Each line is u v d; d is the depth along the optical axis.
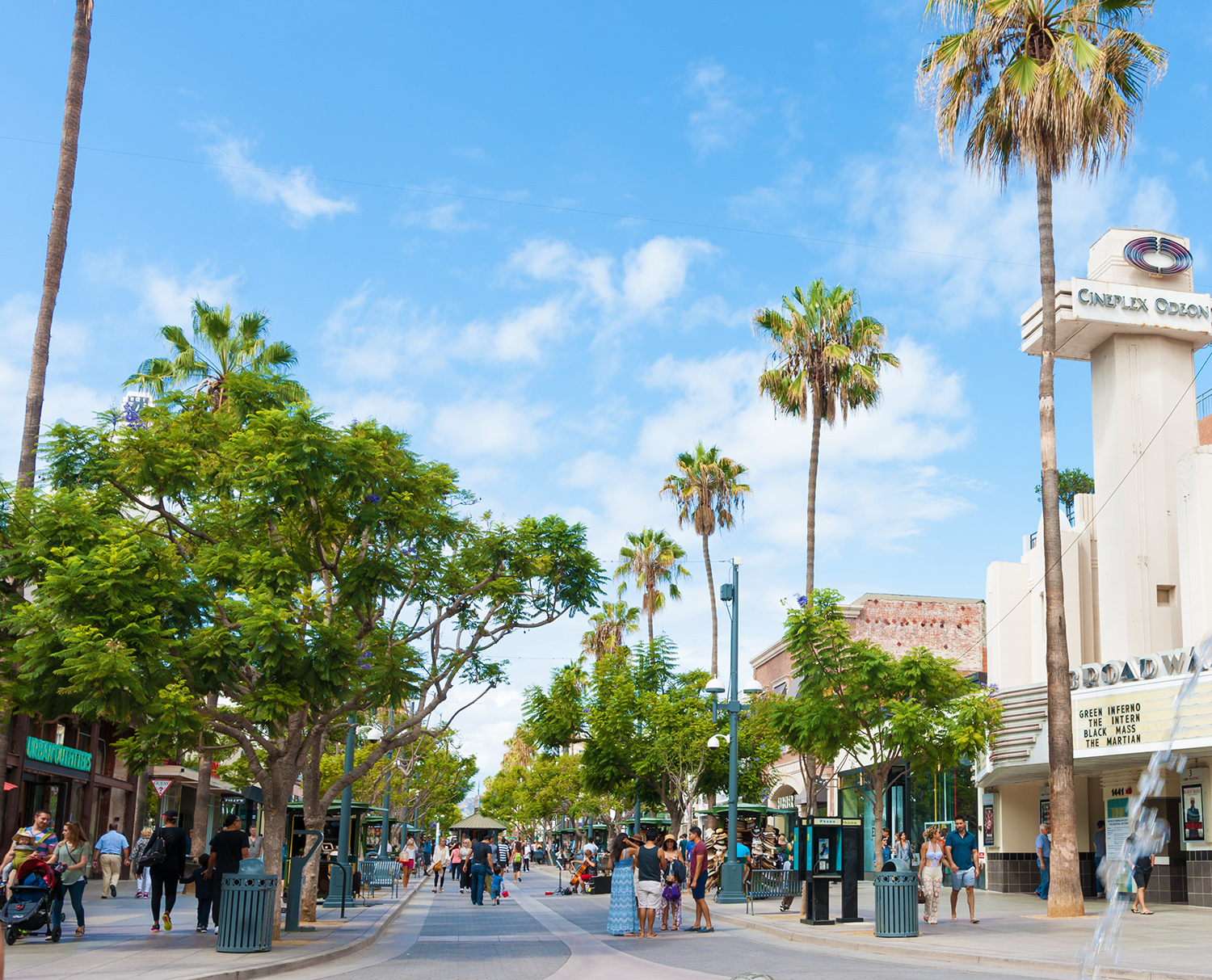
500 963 15.59
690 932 21.45
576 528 21.52
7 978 11.89
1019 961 14.14
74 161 21.97
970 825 33.25
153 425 18.25
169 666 14.91
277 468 16.03
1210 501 26.55
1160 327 30.11
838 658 23.81
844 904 21.11
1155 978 12.30
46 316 21.14
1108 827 27.34
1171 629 29.02
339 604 17.92
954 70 23.16
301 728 17.89
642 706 37.09
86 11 22.55
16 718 29.47
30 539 15.91
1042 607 33.34
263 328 31.67
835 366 34.84
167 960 13.88
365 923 22.38
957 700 26.38
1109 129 22.08
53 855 16.56
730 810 28.59
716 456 49.44
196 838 30.86
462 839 51.94
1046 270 23.05
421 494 18.58
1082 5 22.00
